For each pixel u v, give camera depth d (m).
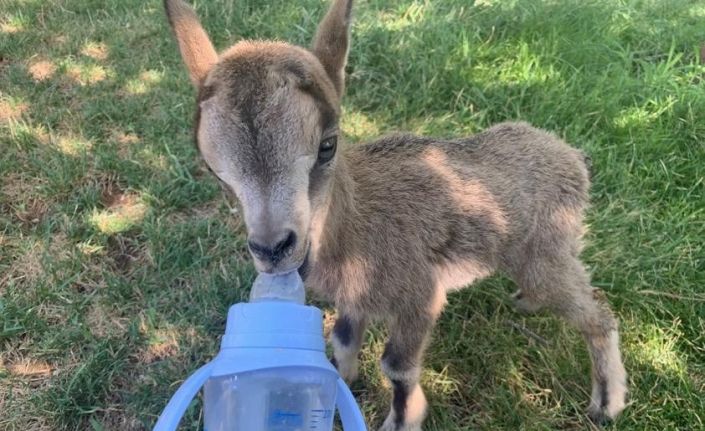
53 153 0.71
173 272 0.62
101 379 0.54
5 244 0.64
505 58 0.80
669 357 0.55
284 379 0.30
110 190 0.69
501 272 0.56
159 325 0.59
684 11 0.94
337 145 0.39
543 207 0.50
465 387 0.55
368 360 0.56
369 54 0.80
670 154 0.69
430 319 0.49
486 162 0.49
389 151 0.49
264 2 0.91
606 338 0.52
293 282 0.35
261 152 0.34
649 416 0.52
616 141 0.71
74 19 0.91
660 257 0.60
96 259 0.63
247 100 0.35
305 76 0.36
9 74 0.81
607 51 0.81
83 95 0.79
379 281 0.47
